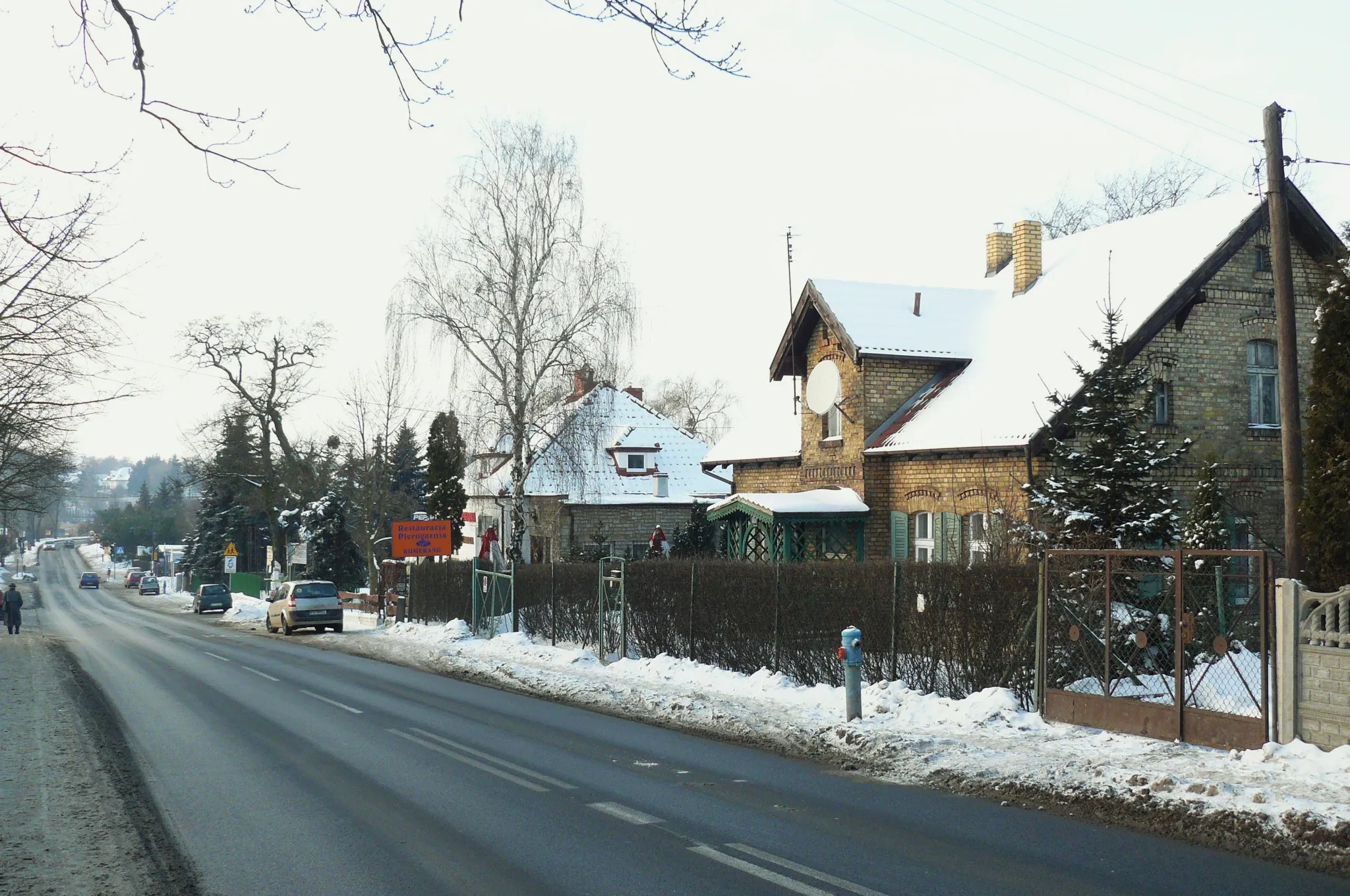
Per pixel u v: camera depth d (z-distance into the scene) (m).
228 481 68.56
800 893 7.01
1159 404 23.81
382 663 24.98
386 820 9.21
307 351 59.47
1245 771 10.03
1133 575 12.27
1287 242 15.66
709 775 11.20
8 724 15.02
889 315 28.17
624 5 6.25
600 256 33.31
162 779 11.05
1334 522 12.91
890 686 15.12
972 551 23.62
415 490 81.88
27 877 7.63
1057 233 51.12
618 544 46.72
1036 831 8.74
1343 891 7.07
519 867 7.70
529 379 33.06
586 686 18.52
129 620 55.69
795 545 26.50
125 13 6.27
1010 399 23.95
